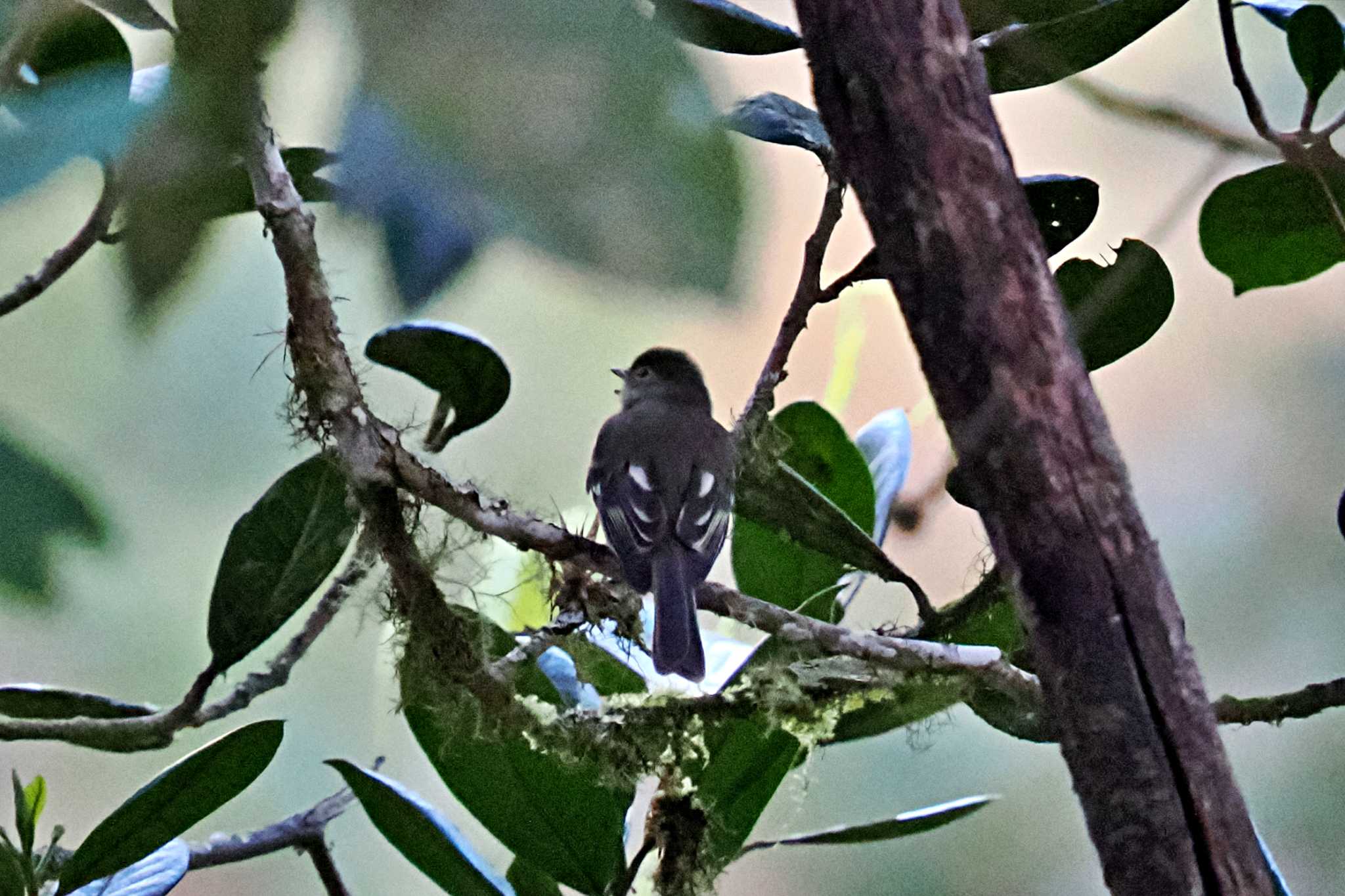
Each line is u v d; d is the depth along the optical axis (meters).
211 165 0.68
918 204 2.46
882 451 5.73
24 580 0.78
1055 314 2.55
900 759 8.29
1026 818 8.26
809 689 4.69
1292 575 9.29
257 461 4.43
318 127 0.65
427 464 4.90
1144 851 2.68
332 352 3.94
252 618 4.60
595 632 5.19
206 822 8.12
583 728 4.65
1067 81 3.49
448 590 4.84
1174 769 2.67
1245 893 2.69
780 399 7.12
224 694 7.46
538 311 0.79
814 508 4.71
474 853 4.35
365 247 0.63
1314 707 4.66
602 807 4.68
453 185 0.62
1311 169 4.35
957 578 7.40
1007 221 2.50
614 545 6.07
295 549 4.58
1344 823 8.42
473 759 4.62
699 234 0.64
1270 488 9.59
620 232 0.63
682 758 4.73
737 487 4.87
